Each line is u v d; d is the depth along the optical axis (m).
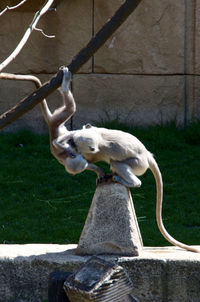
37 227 14.80
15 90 21.48
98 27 21.06
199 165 18.58
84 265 7.41
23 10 21.00
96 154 9.89
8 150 19.73
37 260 9.91
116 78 21.41
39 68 21.33
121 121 21.45
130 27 21.20
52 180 17.56
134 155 9.95
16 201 16.31
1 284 9.97
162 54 21.33
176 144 19.94
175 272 9.70
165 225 15.01
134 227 10.02
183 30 21.19
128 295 7.38
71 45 21.20
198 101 21.47
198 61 21.34
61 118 9.73
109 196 10.02
